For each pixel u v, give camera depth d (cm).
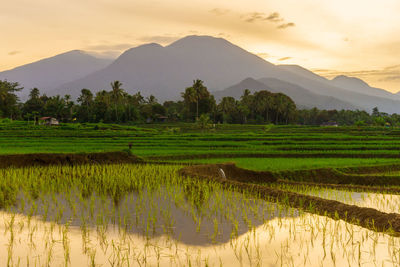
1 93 9519
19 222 1064
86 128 7212
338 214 1188
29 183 1661
